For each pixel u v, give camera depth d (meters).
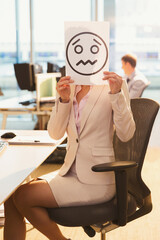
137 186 1.88
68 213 1.76
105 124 1.89
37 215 1.79
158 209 3.11
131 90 4.80
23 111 4.38
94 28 1.76
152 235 2.69
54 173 2.01
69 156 1.93
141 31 6.92
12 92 7.34
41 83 4.41
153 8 6.83
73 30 1.77
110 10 6.89
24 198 1.79
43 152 2.10
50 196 1.79
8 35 7.03
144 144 1.82
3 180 1.63
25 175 1.70
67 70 1.80
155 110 1.81
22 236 1.90
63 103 1.90
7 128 7.02
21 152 2.11
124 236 2.67
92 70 1.79
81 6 6.86
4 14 6.95
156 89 7.12
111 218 1.78
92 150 1.87
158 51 6.95
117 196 1.75
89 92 1.93
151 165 4.37
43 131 2.71
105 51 1.78
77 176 1.88
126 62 4.85
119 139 2.08
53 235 1.82
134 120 1.95
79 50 1.78
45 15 6.93
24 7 6.90
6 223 1.91
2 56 7.12
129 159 1.94
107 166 1.66
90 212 1.76
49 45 7.02
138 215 1.88
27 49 7.04
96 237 2.65
